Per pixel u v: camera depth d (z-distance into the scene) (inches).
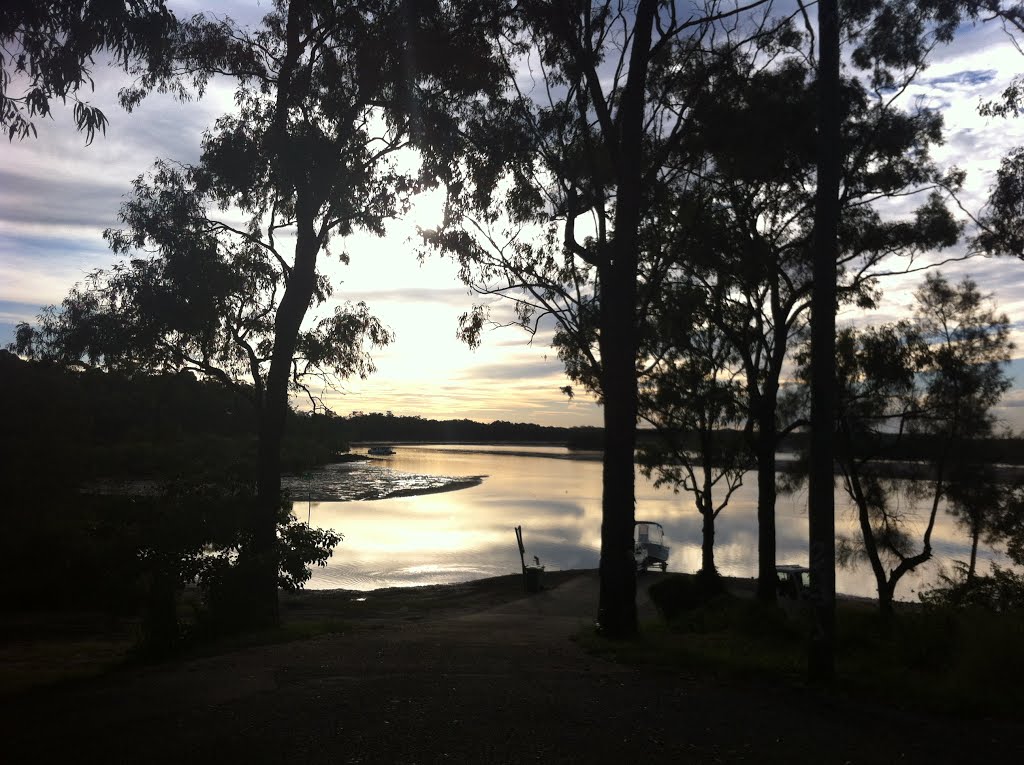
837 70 340.2
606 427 541.3
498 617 810.2
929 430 844.0
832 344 330.0
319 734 227.8
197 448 1851.6
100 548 776.9
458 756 208.7
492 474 4731.8
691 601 728.3
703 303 802.8
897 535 871.7
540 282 674.8
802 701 277.9
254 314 750.5
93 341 682.2
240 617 484.1
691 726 240.4
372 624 667.4
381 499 2837.1
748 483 4244.6
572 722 242.4
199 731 231.3
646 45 538.6
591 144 612.4
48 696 285.0
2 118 281.9
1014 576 532.7
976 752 217.5
